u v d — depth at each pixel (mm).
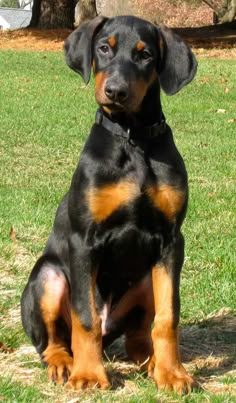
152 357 5023
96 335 4738
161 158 4785
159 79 4988
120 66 4742
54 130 14531
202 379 5023
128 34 4875
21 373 5109
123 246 4828
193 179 11008
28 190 10281
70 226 4848
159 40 5004
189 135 14336
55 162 12203
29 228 8594
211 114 16578
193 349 5621
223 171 11555
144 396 4633
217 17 48688
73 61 5141
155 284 4828
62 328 5129
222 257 7465
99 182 4723
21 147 13180
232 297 6500
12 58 25328
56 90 19281
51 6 34375
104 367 4941
